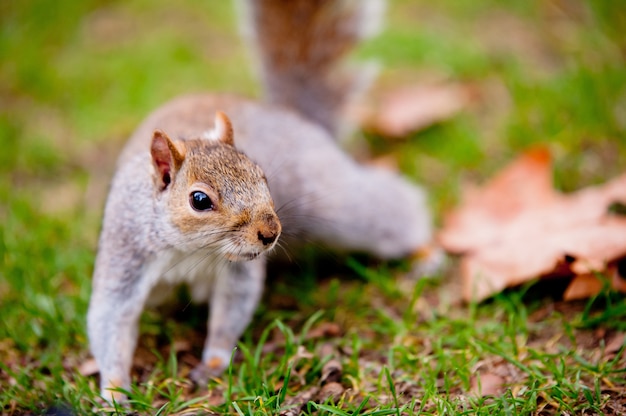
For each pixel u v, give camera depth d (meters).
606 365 0.76
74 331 0.82
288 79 0.95
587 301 0.82
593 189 0.88
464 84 1.02
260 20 0.95
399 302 0.85
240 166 0.77
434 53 1.05
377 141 0.99
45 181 0.95
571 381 0.76
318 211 0.86
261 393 0.77
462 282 0.85
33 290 0.84
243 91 1.04
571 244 0.82
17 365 0.80
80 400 0.77
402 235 0.88
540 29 1.08
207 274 0.81
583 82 0.96
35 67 1.06
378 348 0.81
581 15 1.09
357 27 0.96
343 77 0.96
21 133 0.99
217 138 0.79
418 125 0.98
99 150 0.99
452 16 1.15
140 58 1.07
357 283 0.87
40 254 0.87
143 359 0.81
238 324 0.80
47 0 1.17
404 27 1.11
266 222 0.76
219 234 0.76
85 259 0.87
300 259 0.88
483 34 1.09
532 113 0.97
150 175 0.78
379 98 1.03
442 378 0.78
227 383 0.78
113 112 1.02
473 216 0.88
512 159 0.94
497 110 0.99
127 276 0.78
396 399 0.75
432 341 0.80
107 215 0.79
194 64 1.07
